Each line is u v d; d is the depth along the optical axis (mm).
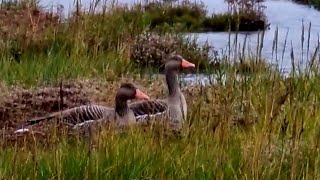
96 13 20047
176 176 8406
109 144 8992
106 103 12703
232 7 28000
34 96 12547
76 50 15930
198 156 8930
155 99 12156
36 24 17516
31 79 13891
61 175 8219
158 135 9789
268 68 14398
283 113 10664
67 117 10484
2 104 11977
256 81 13086
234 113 11219
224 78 14719
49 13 20031
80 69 14906
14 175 8109
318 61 15062
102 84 13820
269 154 8984
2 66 14609
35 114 11812
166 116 11016
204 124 10180
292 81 12977
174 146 9352
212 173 8375
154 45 17297
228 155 8828
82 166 8398
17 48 16469
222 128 9719
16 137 9961
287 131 9703
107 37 17844
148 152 8898
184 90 13273
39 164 8391
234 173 8258
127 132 9992
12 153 8875
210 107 11359
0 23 18094
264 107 10977
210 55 18359
